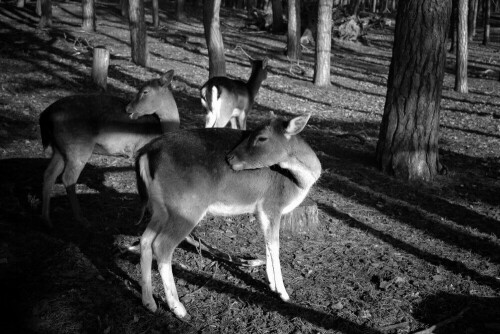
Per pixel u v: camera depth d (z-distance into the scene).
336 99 14.27
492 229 6.25
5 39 16.20
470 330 4.04
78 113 5.23
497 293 4.70
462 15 16.25
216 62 12.84
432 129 7.79
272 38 26.41
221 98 8.73
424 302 4.50
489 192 7.57
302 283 4.73
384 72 20.03
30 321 3.74
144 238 3.90
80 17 24.64
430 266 5.21
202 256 5.14
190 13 34.25
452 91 16.95
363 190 7.34
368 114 12.70
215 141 4.10
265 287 4.61
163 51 18.77
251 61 9.64
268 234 4.26
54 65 13.18
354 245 5.62
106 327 3.78
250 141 3.96
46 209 5.31
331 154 8.98
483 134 11.30
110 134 5.40
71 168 5.30
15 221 5.39
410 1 7.37
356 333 3.99
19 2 24.33
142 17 14.99
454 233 6.07
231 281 4.69
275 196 4.20
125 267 4.72
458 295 4.63
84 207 6.00
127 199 6.38
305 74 17.62
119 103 5.54
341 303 4.41
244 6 47.19
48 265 4.49
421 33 7.42
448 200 7.18
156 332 3.80
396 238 5.87
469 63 24.03
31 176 6.77
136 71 14.18
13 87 10.66
